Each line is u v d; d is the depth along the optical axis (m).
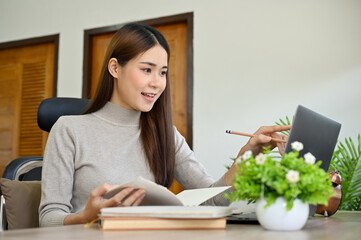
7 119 3.67
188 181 1.38
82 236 0.61
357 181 2.30
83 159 1.19
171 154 1.32
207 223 0.73
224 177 1.18
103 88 1.28
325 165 1.04
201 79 2.97
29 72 3.63
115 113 1.27
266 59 2.83
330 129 1.02
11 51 3.73
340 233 0.71
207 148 2.89
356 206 2.28
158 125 1.32
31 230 0.70
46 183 1.13
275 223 0.73
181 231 0.69
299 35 2.77
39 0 3.61
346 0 2.68
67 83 3.41
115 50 1.23
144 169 1.27
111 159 1.22
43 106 1.60
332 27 2.69
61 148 1.18
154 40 1.20
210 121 2.90
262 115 2.78
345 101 2.60
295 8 2.80
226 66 2.92
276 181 0.72
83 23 3.42
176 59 3.13
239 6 2.94
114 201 0.82
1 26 3.74
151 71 1.20
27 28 3.63
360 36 2.62
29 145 3.55
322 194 0.73
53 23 3.53
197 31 3.02
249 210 1.45
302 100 2.70
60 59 3.46
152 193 0.85
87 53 3.37
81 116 1.26
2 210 1.24
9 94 3.69
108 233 0.65
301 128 0.91
